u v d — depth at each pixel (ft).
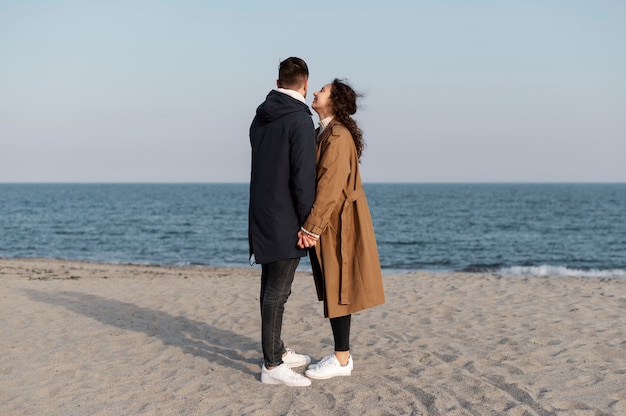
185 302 23.15
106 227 113.19
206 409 11.27
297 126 11.53
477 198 330.95
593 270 50.60
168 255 69.56
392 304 22.88
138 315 20.40
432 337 16.90
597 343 15.83
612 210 196.13
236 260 64.23
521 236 100.22
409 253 73.92
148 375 13.50
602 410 10.77
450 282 29.91
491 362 14.14
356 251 12.25
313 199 11.70
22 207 195.83
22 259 53.36
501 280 30.78
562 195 398.21
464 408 11.04
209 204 238.27
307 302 23.47
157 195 373.61
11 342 16.42
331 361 13.02
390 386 12.35
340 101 12.19
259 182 11.98
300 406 11.28
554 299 23.65
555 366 13.73
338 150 11.60
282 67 11.86
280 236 11.85
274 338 12.55
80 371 13.78
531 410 10.85
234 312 21.02
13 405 11.53
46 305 22.18
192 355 15.20
